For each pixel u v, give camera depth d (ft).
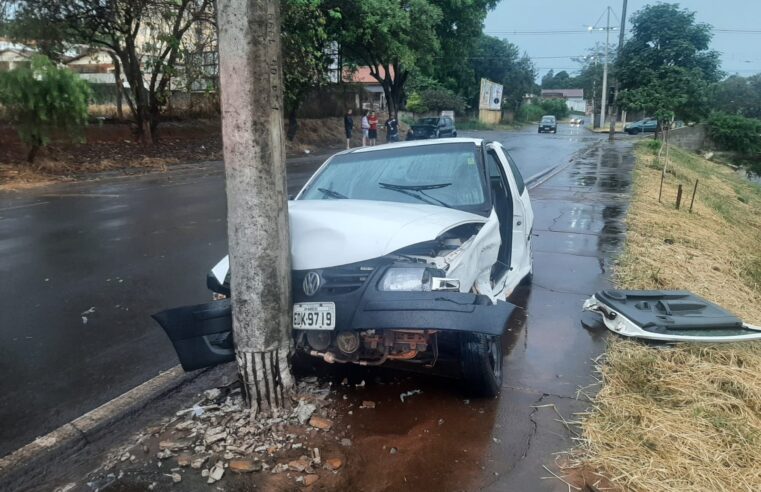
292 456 10.02
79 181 49.96
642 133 153.99
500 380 12.60
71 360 14.57
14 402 12.51
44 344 15.51
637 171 58.23
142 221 32.45
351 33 82.79
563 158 76.69
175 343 11.45
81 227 30.73
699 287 21.17
